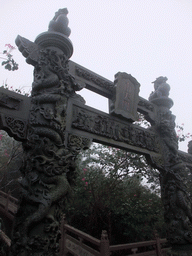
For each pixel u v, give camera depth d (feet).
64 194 9.54
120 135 15.78
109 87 15.99
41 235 8.52
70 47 12.40
